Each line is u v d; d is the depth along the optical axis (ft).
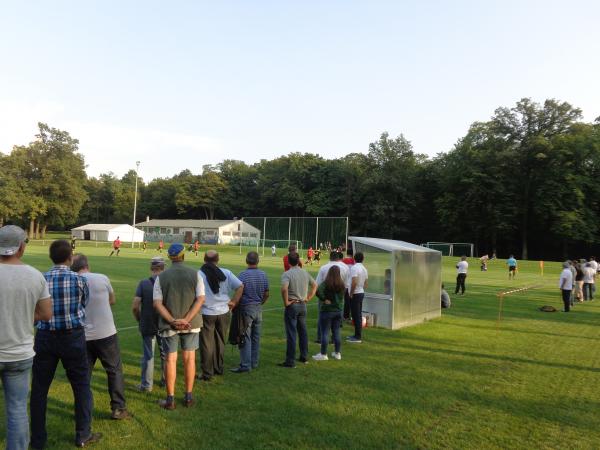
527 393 22.48
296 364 26.63
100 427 17.03
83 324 15.42
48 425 17.04
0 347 12.05
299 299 26.12
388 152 248.73
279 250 179.22
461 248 210.79
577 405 20.93
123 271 78.84
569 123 196.13
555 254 212.02
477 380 24.44
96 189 357.41
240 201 311.68
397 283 38.93
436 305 45.83
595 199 188.55
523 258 197.67
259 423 17.76
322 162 286.25
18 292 12.30
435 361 28.22
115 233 260.01
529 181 197.36
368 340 33.99
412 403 20.58
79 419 15.35
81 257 17.65
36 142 245.04
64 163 247.09
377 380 23.86
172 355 18.84
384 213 236.22
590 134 187.52
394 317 38.58
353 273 33.42
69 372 15.29
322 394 21.42
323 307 27.73
